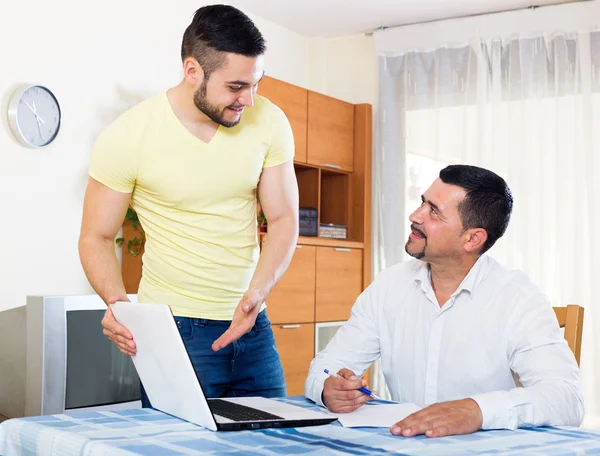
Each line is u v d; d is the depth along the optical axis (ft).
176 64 14.05
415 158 16.37
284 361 14.42
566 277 14.80
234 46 5.73
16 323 9.64
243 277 6.48
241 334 5.78
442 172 5.88
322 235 15.79
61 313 9.37
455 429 4.43
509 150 15.42
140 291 6.55
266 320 6.63
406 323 6.11
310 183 16.14
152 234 6.40
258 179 6.57
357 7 15.60
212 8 5.89
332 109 16.33
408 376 6.10
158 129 6.15
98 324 9.86
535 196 15.16
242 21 5.83
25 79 11.47
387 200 16.55
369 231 16.85
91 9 12.45
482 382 5.75
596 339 14.39
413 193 16.37
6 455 4.58
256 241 6.68
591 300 14.56
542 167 15.10
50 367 9.23
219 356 6.28
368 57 17.49
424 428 4.40
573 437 4.44
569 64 14.99
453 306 5.88
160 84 13.71
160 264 6.34
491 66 15.69
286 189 6.73
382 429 4.56
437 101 16.15
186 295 6.28
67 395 9.46
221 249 6.32
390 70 16.66
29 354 9.37
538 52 15.26
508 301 5.73
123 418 4.73
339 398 5.09
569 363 5.29
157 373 4.80
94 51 12.51
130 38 13.14
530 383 5.32
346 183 16.97
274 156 6.61
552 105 15.14
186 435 4.23
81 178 12.34
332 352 6.29
